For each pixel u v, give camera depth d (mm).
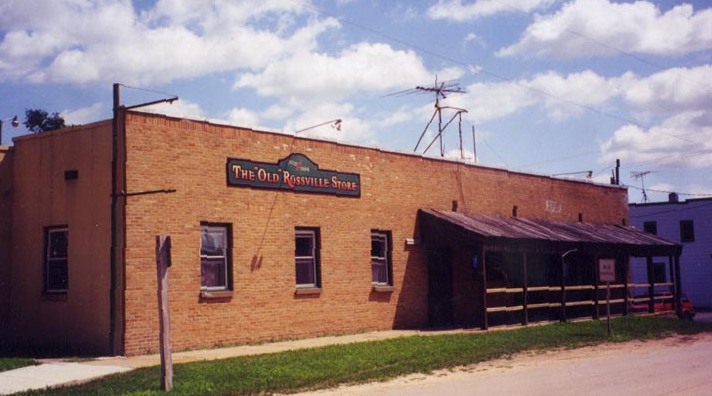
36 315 17250
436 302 22906
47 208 17297
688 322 24500
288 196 18750
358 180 20797
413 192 22750
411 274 22219
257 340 17562
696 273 48781
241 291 17359
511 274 25250
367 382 12094
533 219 27484
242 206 17594
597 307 25516
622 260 30469
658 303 31812
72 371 13133
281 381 11805
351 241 20391
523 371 13438
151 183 15875
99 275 15875
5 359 14797
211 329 16625
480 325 22000
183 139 16547
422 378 12586
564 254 24047
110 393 10852
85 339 16016
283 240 18484
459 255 23828
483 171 25859
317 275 19438
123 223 15422
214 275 17094
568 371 13336
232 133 17562
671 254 29922
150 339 15578
